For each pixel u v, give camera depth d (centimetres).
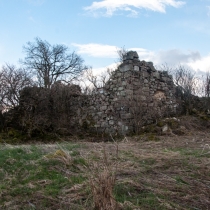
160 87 1245
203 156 573
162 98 1238
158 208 336
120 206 332
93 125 1205
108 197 316
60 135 1195
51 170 496
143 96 1136
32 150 653
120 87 1126
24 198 388
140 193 386
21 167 516
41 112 1262
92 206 330
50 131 1243
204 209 336
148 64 1207
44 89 1319
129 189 395
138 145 754
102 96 1196
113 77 1173
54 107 1281
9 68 1772
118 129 1104
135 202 354
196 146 714
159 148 693
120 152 625
